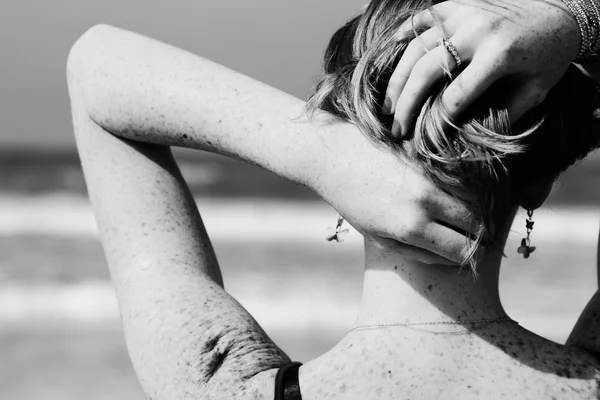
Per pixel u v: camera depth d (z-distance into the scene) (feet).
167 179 4.17
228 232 79.71
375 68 3.08
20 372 27.02
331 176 3.13
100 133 4.12
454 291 3.40
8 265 54.75
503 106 3.01
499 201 3.12
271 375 3.41
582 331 3.70
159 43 3.97
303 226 84.64
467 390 3.27
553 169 3.32
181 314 3.71
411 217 2.96
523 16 2.92
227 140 3.50
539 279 48.11
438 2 3.25
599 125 3.35
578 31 3.01
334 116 3.27
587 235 78.89
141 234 4.00
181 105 3.65
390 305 3.44
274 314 38.22
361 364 3.35
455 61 2.92
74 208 95.40
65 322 37.04
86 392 24.52
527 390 3.28
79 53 4.15
